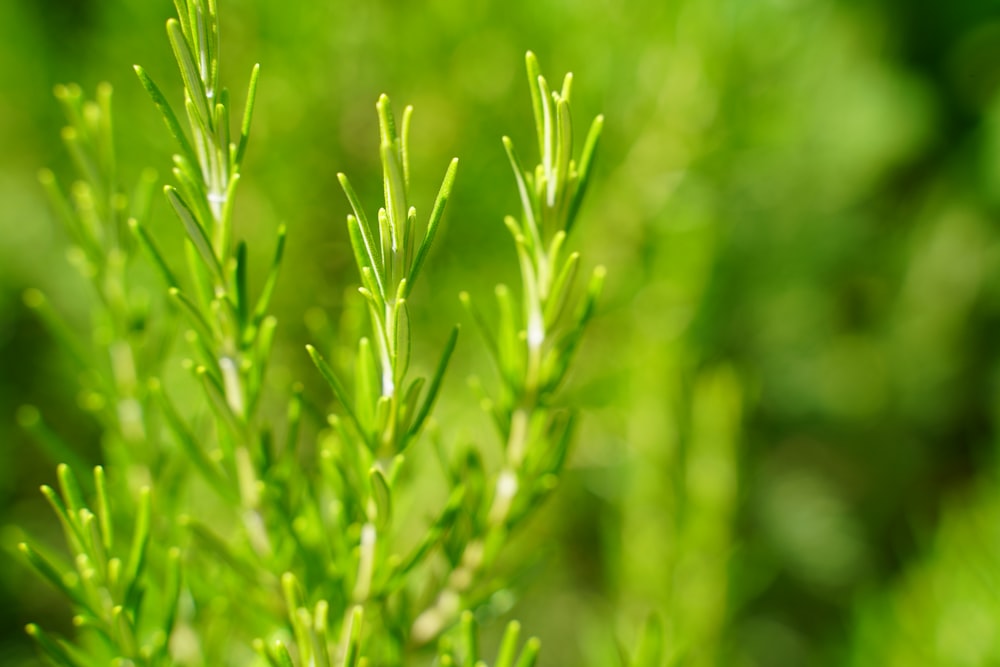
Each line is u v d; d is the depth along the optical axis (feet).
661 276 2.36
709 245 2.40
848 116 3.39
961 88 3.91
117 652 1.31
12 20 2.51
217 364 1.33
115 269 1.47
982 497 2.04
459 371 2.38
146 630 1.45
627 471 2.30
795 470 3.46
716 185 2.58
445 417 2.26
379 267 1.22
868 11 3.76
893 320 3.64
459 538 1.42
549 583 2.46
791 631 3.05
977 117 3.89
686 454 2.04
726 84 2.46
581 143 2.41
